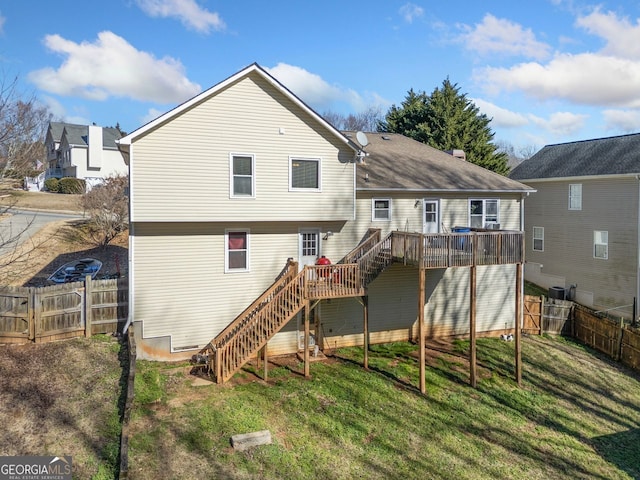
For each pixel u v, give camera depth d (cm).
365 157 1984
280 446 1017
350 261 1661
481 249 1492
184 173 1372
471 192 1903
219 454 951
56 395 1062
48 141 5641
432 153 2320
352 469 991
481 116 4200
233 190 1434
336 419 1183
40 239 2553
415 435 1163
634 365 1727
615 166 2391
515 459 1123
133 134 1305
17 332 1305
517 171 3089
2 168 1534
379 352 1702
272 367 1501
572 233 2634
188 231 1480
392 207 1791
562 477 1077
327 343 1708
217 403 1169
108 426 978
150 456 905
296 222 1623
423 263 1406
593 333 1956
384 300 1792
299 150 1518
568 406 1424
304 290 1421
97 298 1420
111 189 2742
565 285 2678
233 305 1555
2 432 910
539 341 1970
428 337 1883
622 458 1183
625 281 2336
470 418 1283
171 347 1477
